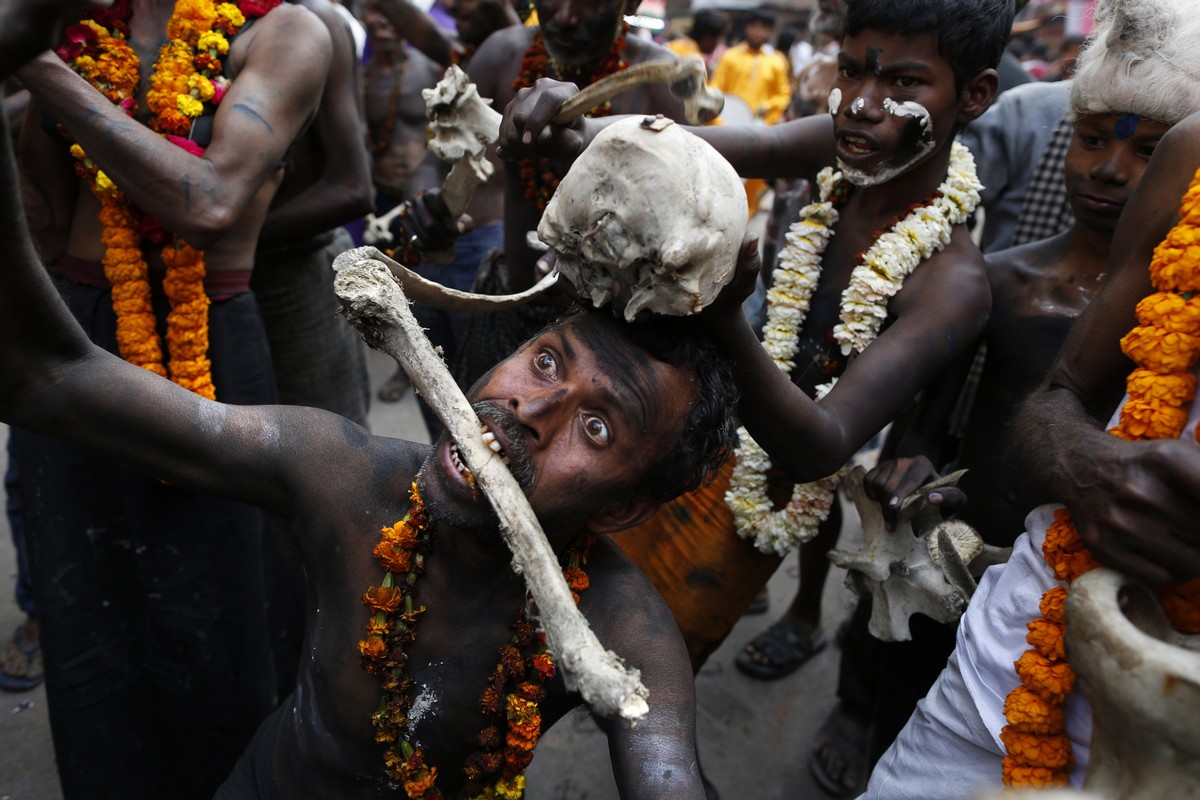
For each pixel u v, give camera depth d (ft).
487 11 9.73
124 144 5.18
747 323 4.10
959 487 6.40
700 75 4.15
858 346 5.65
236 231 6.08
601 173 3.34
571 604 3.16
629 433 3.69
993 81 5.54
